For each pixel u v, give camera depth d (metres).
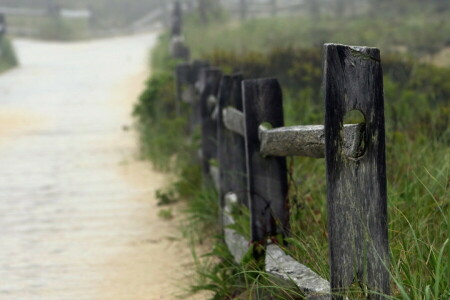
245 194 9.34
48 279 9.35
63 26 60.44
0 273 9.63
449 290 5.37
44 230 11.65
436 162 8.91
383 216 5.32
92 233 11.36
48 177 15.57
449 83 15.71
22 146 19.14
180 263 9.59
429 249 6.13
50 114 24.09
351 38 33.19
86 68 35.78
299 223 7.86
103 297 8.63
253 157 7.53
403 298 5.20
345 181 5.19
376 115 5.20
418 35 32.91
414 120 12.69
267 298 6.95
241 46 34.50
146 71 33.19
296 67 17.67
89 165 16.61
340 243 5.24
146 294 8.60
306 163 9.78
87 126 21.73
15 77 33.38
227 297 7.88
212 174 11.37
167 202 12.80
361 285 5.30
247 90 7.52
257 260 7.53
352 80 5.12
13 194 14.19
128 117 23.00
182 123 16.88
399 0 46.12
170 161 16.11
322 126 6.00
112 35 63.22
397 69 17.52
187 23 49.41
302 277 6.32
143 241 10.76
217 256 9.38
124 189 14.22
